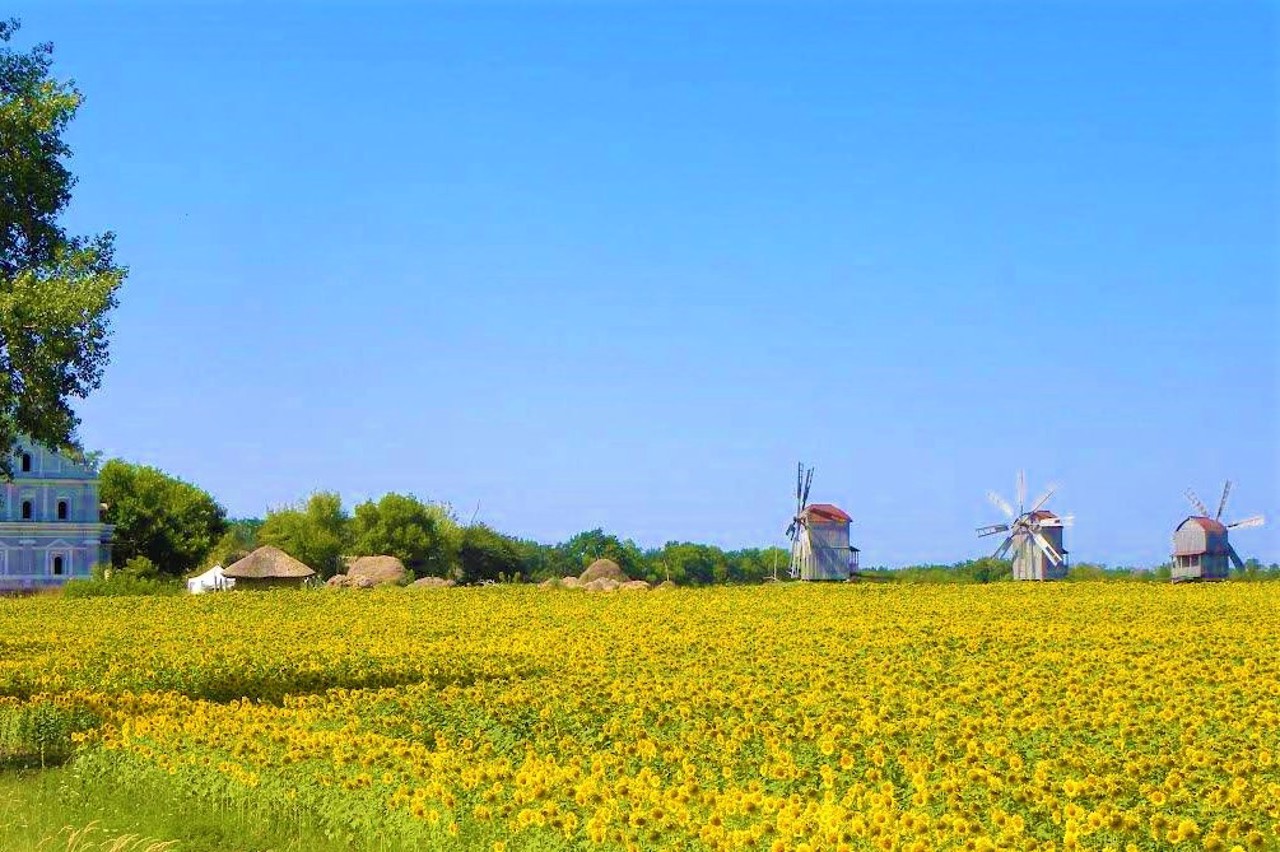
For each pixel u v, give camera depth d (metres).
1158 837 15.57
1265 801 16.73
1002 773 18.86
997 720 23.33
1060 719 23.48
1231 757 19.59
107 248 29.17
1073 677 29.41
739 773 19.73
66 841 17.75
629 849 15.23
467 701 27.75
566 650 39.44
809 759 20.72
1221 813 16.44
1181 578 95.44
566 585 87.31
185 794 20.56
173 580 105.88
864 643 39.69
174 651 40.56
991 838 15.22
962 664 33.59
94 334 27.52
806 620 49.59
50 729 26.69
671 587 78.12
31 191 28.11
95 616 59.28
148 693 29.59
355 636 46.88
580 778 18.64
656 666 34.00
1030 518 101.00
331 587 90.62
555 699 27.59
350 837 17.86
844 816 15.91
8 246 28.31
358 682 33.84
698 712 25.86
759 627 46.34
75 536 110.12
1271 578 92.31
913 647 38.44
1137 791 18.06
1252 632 41.34
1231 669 31.31
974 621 47.66
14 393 26.84
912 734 22.58
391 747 21.44
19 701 29.72
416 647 41.38
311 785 19.81
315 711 26.08
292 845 17.83
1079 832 15.37
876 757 19.91
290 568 95.88
